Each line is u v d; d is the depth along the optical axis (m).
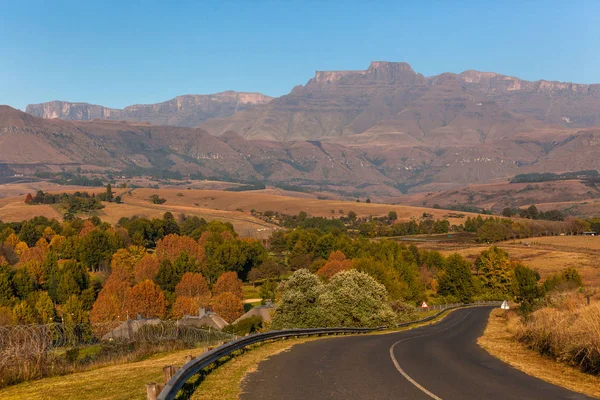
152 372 19.92
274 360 21.80
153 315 91.44
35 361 21.70
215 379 17.42
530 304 55.09
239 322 68.62
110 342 29.81
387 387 16.38
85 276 114.38
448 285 120.81
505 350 27.55
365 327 48.41
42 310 83.00
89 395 16.34
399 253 131.00
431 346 29.22
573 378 19.09
